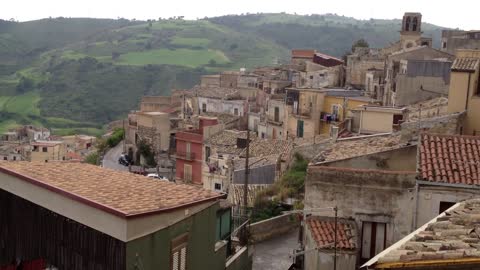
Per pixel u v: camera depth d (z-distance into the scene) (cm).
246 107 8450
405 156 2212
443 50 7306
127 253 1304
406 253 987
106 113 15325
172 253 1471
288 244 2728
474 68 2741
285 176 3853
